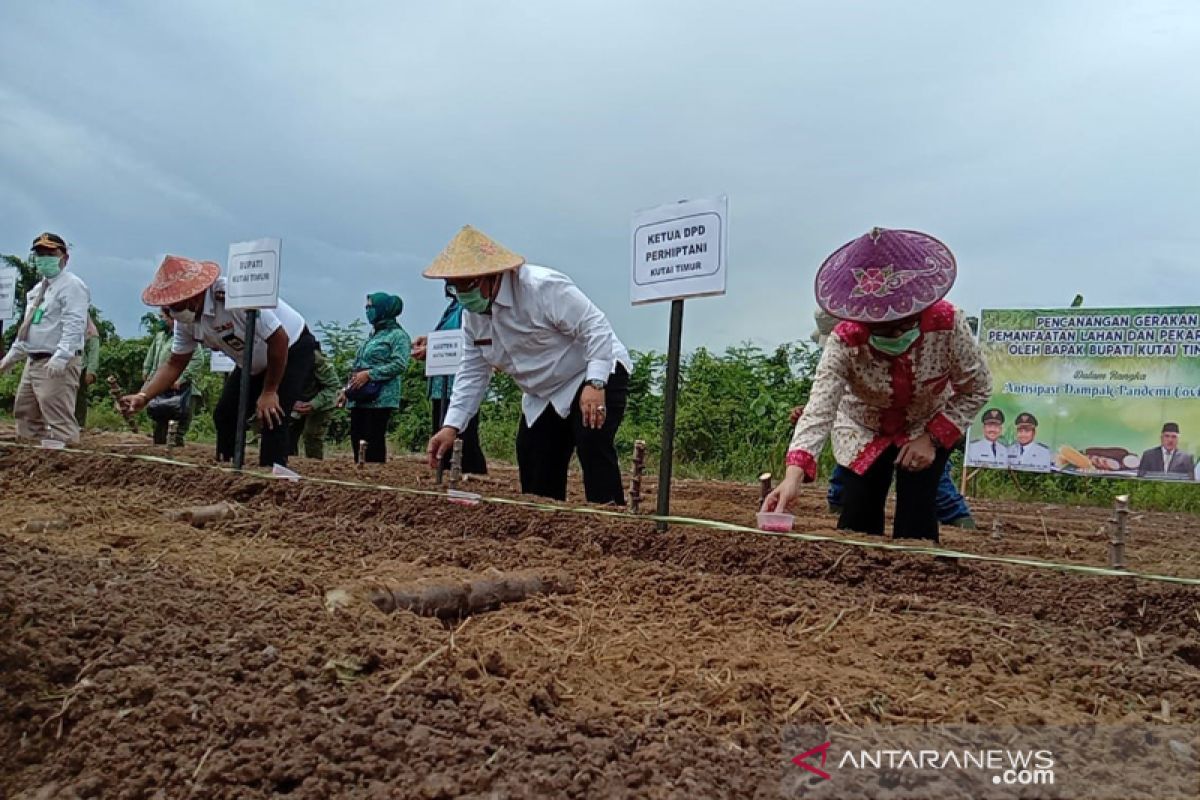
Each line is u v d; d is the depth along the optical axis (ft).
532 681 7.12
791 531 14.67
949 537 18.16
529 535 13.87
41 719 6.28
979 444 38.93
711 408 47.42
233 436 23.67
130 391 65.62
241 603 8.27
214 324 20.75
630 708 6.79
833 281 12.75
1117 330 36.81
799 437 12.95
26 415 27.32
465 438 27.68
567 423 18.10
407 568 10.93
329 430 59.21
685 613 9.73
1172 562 16.62
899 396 14.02
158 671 6.72
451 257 16.22
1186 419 35.88
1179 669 8.41
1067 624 10.32
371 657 7.06
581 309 16.37
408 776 5.52
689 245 12.87
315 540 12.73
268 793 5.49
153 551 11.28
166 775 5.67
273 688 6.55
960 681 7.72
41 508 14.01
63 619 7.39
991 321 38.60
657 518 13.35
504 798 5.26
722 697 6.99
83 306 26.25
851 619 9.64
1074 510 33.32
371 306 29.89
